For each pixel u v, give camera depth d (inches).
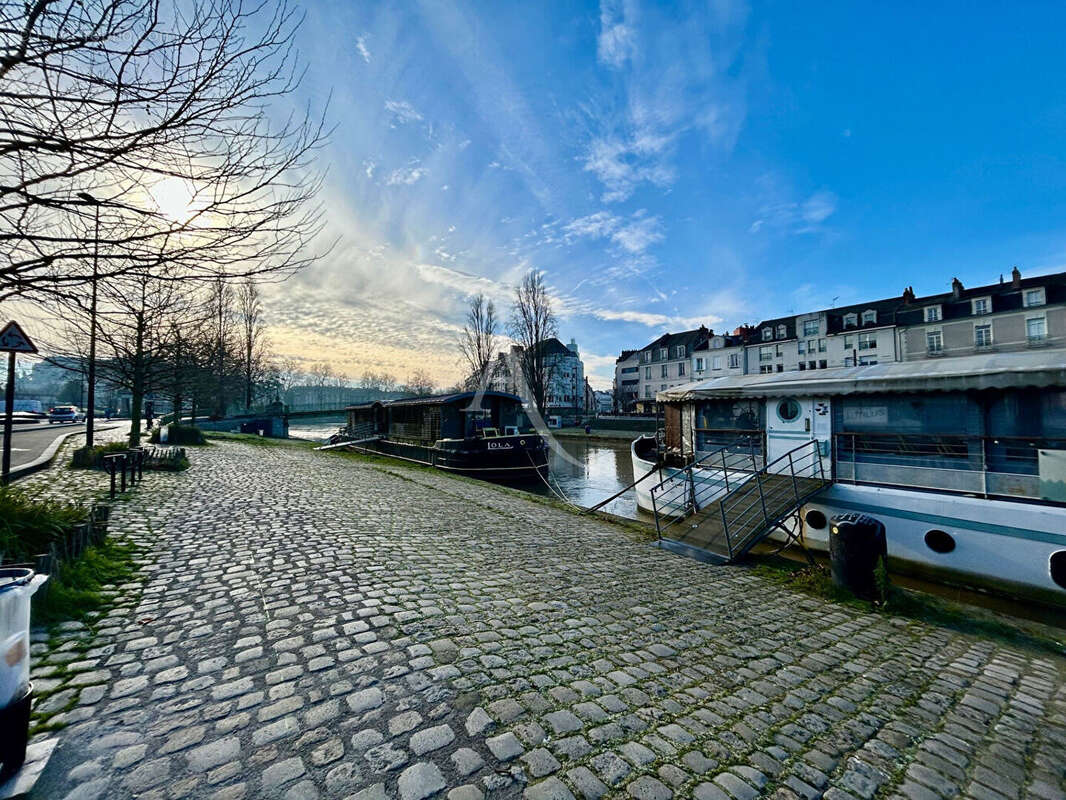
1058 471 273.3
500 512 418.3
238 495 390.9
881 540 250.4
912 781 106.7
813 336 2003.0
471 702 122.6
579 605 203.2
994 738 127.4
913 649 187.3
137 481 420.5
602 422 2011.6
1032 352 307.1
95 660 132.0
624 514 608.1
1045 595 272.1
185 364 756.6
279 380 2417.6
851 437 364.5
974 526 297.6
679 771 102.5
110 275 138.9
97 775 90.0
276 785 90.4
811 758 111.9
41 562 157.9
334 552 248.7
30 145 120.3
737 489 389.7
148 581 193.2
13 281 129.6
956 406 320.2
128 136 127.3
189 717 109.5
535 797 91.3
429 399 884.0
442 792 91.0
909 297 1811.0
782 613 218.8
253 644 146.3
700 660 160.4
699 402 476.1
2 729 83.8
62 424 1476.4
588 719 119.3
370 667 136.6
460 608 186.2
